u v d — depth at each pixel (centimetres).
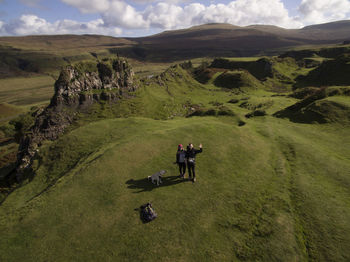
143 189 1611
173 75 17912
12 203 2292
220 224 1288
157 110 11856
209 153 2122
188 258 1091
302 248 1123
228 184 1656
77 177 1805
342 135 2775
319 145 2556
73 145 3042
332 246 1112
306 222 1281
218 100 14075
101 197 1553
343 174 1766
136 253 1128
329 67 16512
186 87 17088
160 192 1573
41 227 1352
